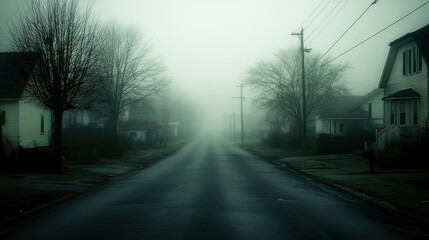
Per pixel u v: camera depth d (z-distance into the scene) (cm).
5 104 3441
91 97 2769
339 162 3105
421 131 2844
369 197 1550
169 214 1207
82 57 2291
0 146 2700
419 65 3144
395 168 2559
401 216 1212
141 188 1856
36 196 1507
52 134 3769
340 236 961
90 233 990
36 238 952
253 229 1017
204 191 1703
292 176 2461
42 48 2191
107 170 2755
